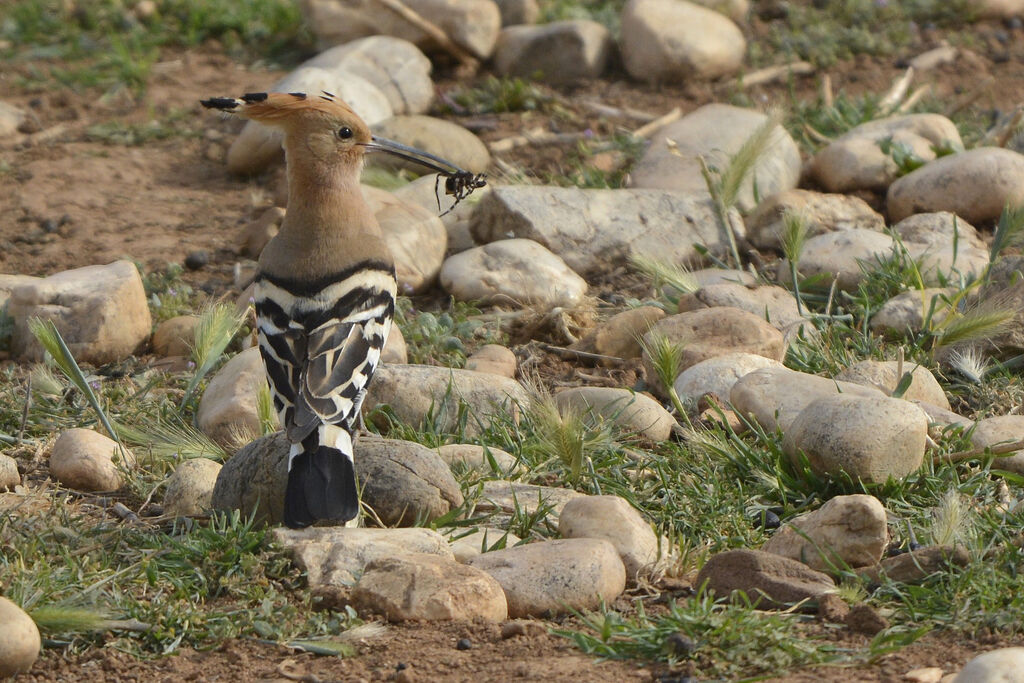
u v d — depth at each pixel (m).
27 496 9.75
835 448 9.38
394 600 7.83
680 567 8.52
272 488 8.98
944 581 7.92
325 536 8.47
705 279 13.41
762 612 7.77
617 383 11.91
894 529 8.92
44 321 12.30
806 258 13.37
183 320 12.93
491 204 14.21
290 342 9.41
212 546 8.47
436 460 9.20
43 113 18.50
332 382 9.08
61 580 8.17
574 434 9.61
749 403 10.57
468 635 7.61
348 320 9.51
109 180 16.59
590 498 8.80
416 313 13.23
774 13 20.52
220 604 8.12
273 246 10.06
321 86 16.59
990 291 12.26
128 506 9.77
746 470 9.91
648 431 10.63
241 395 10.80
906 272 12.84
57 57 20.31
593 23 18.95
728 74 18.69
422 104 17.72
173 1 21.34
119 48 19.45
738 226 14.34
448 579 7.90
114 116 18.42
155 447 10.36
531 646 7.48
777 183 15.14
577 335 12.88
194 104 18.64
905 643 7.27
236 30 20.70
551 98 17.86
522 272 13.37
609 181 15.82
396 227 13.73
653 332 11.70
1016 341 11.63
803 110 17.41
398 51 17.80
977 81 18.77
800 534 8.38
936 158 15.26
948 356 11.73
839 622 7.58
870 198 15.09
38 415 11.27
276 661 7.46
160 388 12.01
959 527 8.46
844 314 12.74
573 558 8.11
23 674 7.37
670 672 7.04
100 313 12.50
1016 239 12.42
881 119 16.45
